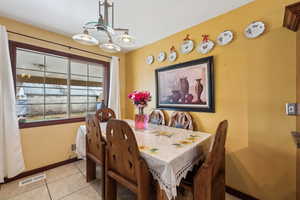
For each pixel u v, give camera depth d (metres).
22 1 1.55
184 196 1.58
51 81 2.36
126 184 1.21
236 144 1.67
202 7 1.66
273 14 1.42
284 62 1.36
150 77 2.74
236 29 1.66
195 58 2.05
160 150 1.17
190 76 2.09
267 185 1.46
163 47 2.49
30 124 2.05
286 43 1.35
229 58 1.72
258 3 1.51
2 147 1.77
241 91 1.63
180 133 1.69
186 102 2.15
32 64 2.17
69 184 1.85
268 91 1.45
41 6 1.64
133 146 1.11
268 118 1.45
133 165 1.15
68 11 1.74
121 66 3.23
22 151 1.98
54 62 2.39
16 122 1.87
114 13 1.77
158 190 1.09
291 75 1.32
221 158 1.32
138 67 2.99
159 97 2.54
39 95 2.24
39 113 2.24
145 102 1.88
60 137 2.35
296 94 1.29
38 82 2.23
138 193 1.09
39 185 1.82
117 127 1.21
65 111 2.52
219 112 1.81
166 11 1.74
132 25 2.06
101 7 1.66
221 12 1.75
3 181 1.77
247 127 1.59
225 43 1.73
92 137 1.78
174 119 2.22
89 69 2.84
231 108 1.71
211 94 1.87
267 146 1.46
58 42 2.32
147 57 2.77
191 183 1.19
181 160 1.10
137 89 3.02
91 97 2.88
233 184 1.69
